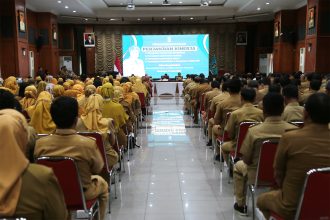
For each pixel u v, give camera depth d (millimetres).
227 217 3504
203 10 17938
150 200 3977
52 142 2420
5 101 2162
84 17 18438
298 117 3887
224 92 5582
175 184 4508
